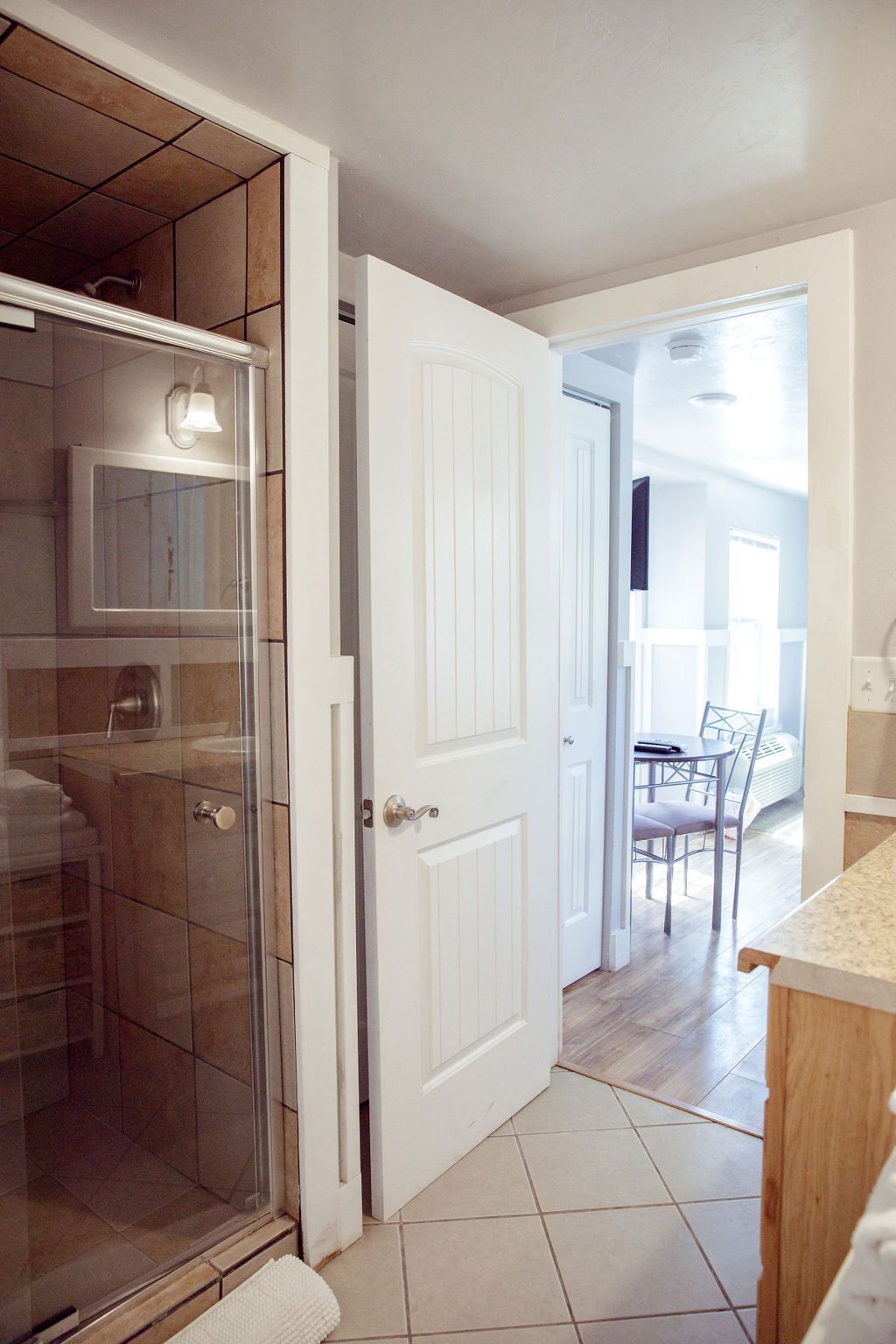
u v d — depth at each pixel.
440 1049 1.98
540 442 2.27
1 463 1.32
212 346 1.53
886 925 1.18
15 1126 1.39
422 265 2.21
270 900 1.69
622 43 1.33
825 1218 1.08
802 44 1.33
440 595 1.94
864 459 1.89
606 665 3.15
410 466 1.84
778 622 6.59
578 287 2.31
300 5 1.23
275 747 1.66
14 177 1.64
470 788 2.04
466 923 2.05
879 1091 1.03
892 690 1.86
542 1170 2.01
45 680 1.41
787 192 1.81
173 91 1.39
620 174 1.74
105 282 1.92
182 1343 1.43
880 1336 0.70
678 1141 2.12
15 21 1.20
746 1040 2.68
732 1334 1.54
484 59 1.36
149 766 1.54
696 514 5.46
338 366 1.73
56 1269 1.41
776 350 2.90
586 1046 2.63
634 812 3.79
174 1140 1.57
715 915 3.67
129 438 1.46
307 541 1.63
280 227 1.59
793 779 6.12
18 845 1.40
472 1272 1.69
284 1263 1.62
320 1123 1.70
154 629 1.52
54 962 1.44
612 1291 1.64
